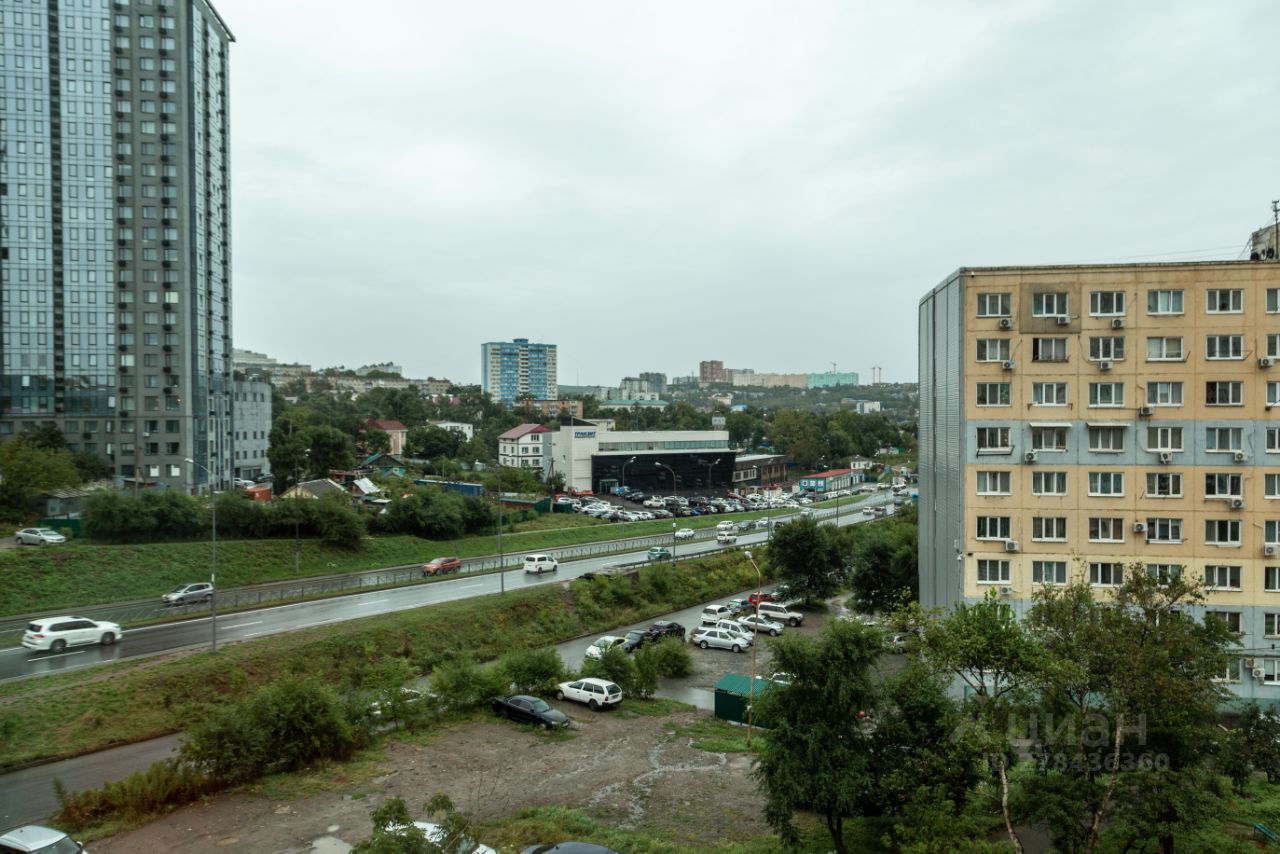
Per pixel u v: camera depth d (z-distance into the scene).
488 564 83.06
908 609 28.47
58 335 104.81
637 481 154.75
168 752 36.62
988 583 48.34
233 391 127.38
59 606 57.66
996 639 25.55
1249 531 46.06
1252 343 46.31
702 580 83.19
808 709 27.28
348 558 78.81
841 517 131.12
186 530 72.56
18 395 103.31
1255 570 45.84
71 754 35.53
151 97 107.06
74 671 42.53
